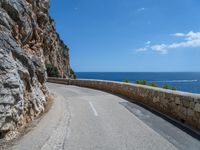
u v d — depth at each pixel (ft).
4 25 23.22
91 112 31.68
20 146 16.75
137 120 26.71
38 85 31.01
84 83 85.35
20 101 20.16
